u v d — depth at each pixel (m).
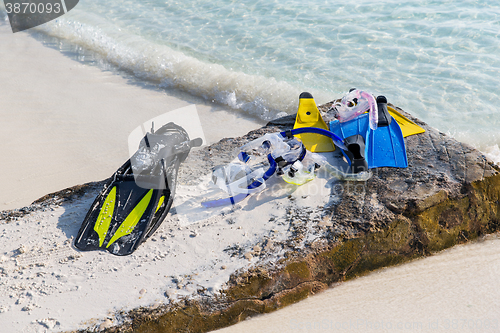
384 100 6.37
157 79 11.20
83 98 10.21
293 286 4.47
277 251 4.58
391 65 10.68
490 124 8.52
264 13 14.27
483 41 11.17
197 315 4.14
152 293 4.25
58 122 9.12
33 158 7.90
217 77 10.62
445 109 9.01
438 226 5.06
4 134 8.65
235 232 4.90
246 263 4.48
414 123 6.52
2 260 4.72
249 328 4.23
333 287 4.70
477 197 5.14
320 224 4.85
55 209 5.52
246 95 10.02
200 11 15.04
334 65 10.91
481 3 13.09
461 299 4.39
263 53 11.85
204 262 4.55
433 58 10.75
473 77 9.88
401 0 13.99
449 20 12.34
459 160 5.58
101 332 3.92
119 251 4.71
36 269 4.59
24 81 11.04
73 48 13.13
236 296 4.26
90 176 7.35
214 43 12.68
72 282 4.40
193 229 5.00
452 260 4.97
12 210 5.59
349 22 12.95
